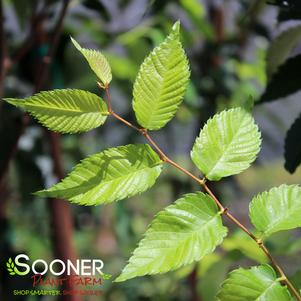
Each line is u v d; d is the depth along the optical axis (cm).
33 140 84
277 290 37
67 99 36
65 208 67
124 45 84
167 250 36
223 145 39
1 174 65
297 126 46
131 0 83
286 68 49
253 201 39
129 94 95
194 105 90
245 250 62
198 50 95
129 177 37
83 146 111
